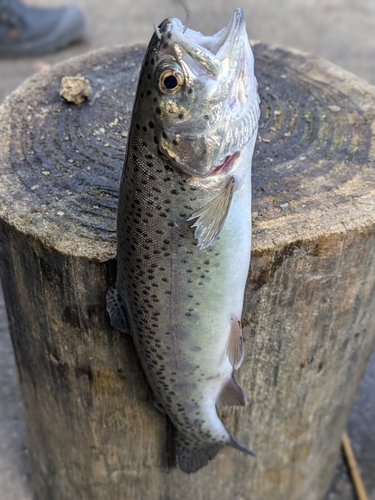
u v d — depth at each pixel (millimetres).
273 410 495
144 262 343
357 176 423
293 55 578
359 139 459
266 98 506
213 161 320
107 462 522
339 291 421
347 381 529
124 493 550
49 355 455
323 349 463
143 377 441
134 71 558
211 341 377
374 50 1527
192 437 455
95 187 412
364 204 397
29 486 665
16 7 1412
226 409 476
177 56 307
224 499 564
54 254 375
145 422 479
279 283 397
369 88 525
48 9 1459
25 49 1424
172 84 309
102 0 1768
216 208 326
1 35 1396
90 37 1542
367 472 676
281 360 454
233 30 317
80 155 442
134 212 332
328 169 428
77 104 499
